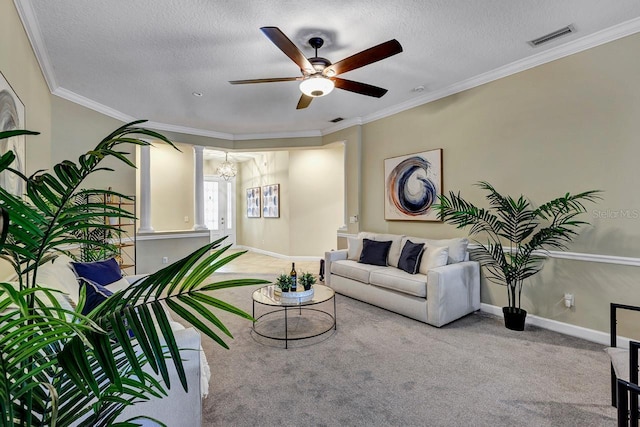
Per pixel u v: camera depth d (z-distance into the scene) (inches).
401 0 88.3
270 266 264.2
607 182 106.7
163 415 55.0
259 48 112.1
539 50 117.2
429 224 164.1
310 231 290.2
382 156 187.2
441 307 121.5
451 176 152.5
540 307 123.5
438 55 120.4
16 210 27.8
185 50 112.8
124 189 187.2
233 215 371.9
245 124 209.3
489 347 105.1
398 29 102.4
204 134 223.1
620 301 104.7
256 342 110.3
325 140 224.4
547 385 82.6
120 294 32.9
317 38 105.7
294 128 221.0
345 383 84.1
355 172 201.6
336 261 173.6
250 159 353.1
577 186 113.3
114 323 29.5
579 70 112.0
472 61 125.4
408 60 124.4
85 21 94.7
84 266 96.7
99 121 167.3
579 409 72.9
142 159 202.7
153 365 28.8
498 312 135.7
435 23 99.4
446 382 84.3
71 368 26.5
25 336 27.4
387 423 68.9
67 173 33.3
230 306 33.6
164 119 196.1
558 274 118.6
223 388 82.0
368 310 143.7
